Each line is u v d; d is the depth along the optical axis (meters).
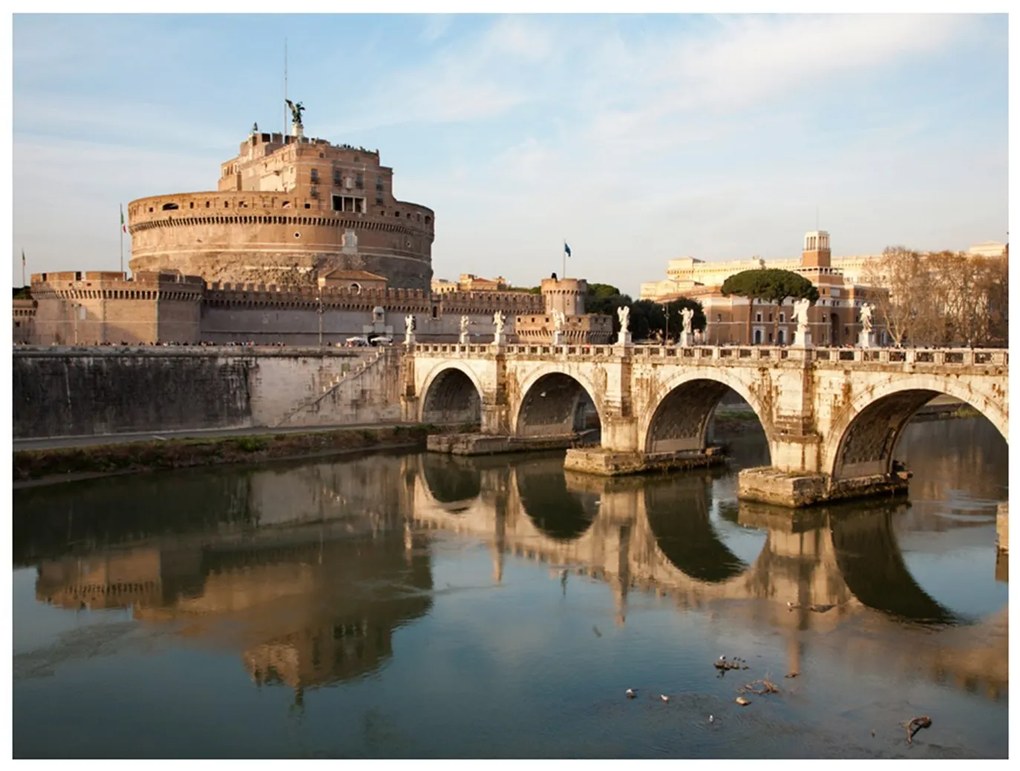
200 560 56.06
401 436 101.31
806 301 65.75
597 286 189.50
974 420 122.31
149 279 106.50
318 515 68.06
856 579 50.62
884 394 59.75
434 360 106.19
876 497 67.56
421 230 160.50
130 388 91.56
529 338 144.00
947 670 38.50
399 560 56.03
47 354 85.81
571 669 39.22
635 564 54.62
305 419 103.56
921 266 137.25
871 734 33.06
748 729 33.66
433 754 32.41
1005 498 68.62
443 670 39.41
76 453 79.75
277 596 49.31
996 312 137.25
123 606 47.91
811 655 40.28
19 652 41.84
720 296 184.75
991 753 31.50
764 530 61.28
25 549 58.22
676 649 41.22
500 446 95.81
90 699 37.03
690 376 74.81
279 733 34.06
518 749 32.66
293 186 144.38
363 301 131.50
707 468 84.12
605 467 79.62
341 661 40.56
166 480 79.88
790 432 66.12
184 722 35.03
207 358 97.12
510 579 52.00
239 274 139.25
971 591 48.25
